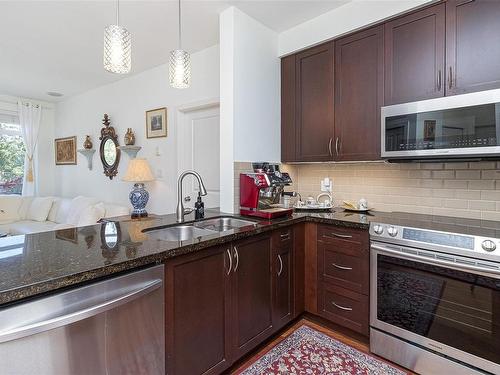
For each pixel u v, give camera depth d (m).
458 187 2.14
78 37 2.81
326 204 2.69
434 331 1.67
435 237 1.65
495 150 1.61
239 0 2.23
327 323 2.29
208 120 3.27
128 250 1.28
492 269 1.45
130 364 1.18
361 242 1.99
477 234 1.55
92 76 3.97
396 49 2.09
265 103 2.61
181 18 2.49
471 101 1.68
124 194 4.16
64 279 0.97
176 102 3.46
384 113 2.04
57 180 5.44
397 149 1.98
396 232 1.79
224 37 2.37
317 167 2.93
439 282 1.64
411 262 1.73
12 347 0.87
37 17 2.45
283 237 2.10
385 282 1.85
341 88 2.38
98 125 4.54
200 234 2.08
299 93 2.65
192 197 3.41
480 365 1.51
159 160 3.68
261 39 2.56
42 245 1.35
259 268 1.89
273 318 2.02
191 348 1.45
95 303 1.05
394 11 2.05
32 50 3.12
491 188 2.01
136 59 3.40
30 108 5.14
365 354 1.95
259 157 2.56
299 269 2.27
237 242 1.72
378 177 2.54
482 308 1.50
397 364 1.83
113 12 2.38
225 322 1.64
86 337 1.04
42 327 0.91
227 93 2.36
